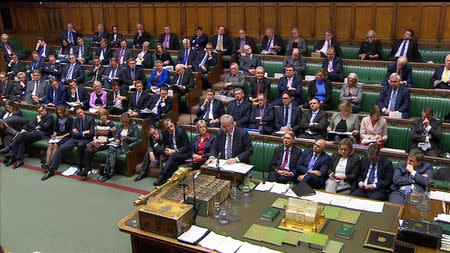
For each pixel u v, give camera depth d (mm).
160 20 11609
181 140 6504
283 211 4059
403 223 3490
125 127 7094
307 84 8008
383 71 8109
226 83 8445
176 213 3666
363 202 4227
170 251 3678
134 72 9102
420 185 4844
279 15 10359
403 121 6230
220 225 3830
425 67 7816
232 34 10953
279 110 6922
